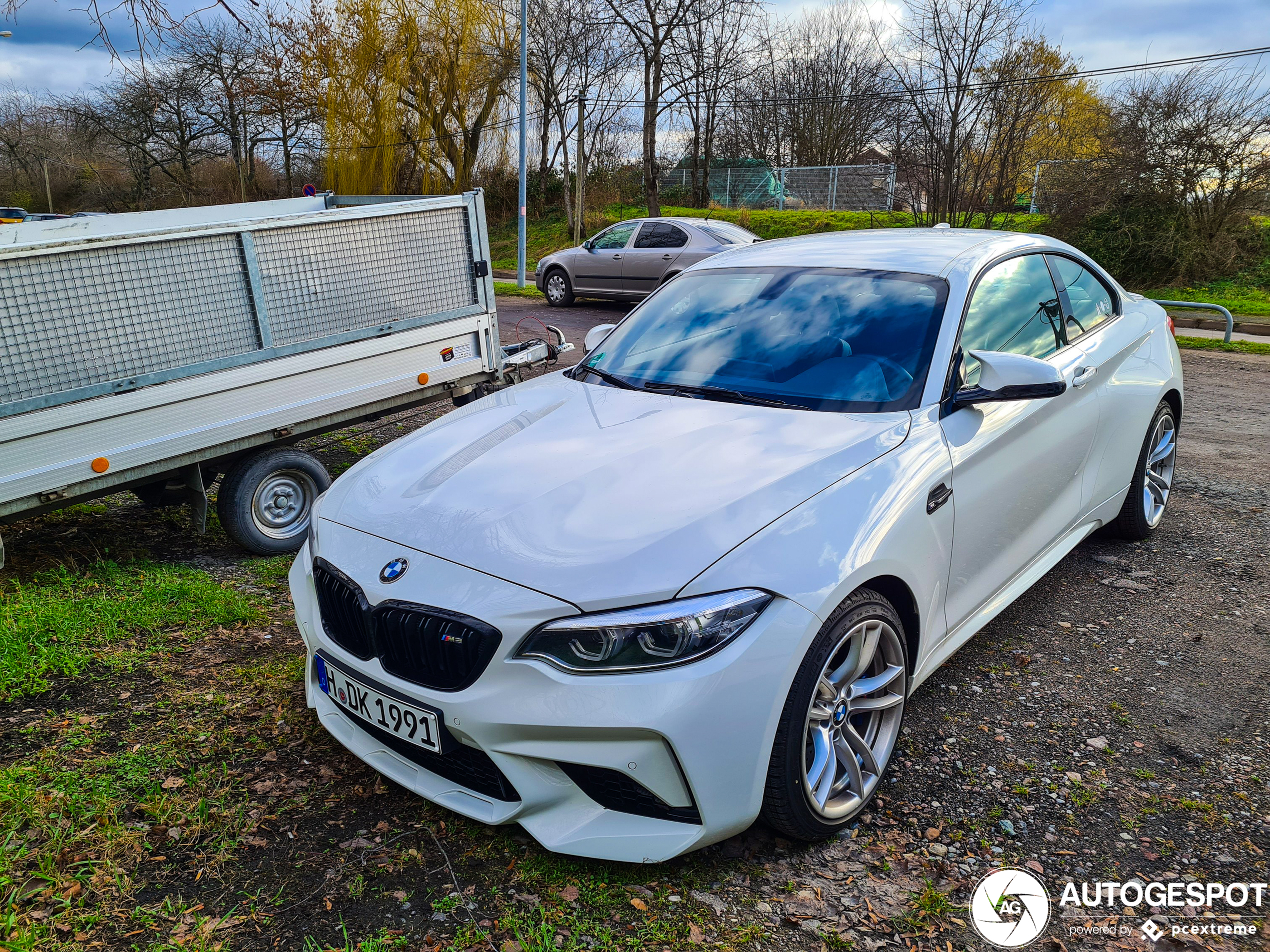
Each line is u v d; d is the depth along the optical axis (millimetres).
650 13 28938
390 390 5184
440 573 2305
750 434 2754
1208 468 6219
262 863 2354
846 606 2371
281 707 3121
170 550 4883
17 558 4730
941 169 18078
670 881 2303
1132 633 3756
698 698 2094
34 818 2486
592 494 2463
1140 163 18062
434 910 2189
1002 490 3143
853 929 2158
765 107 40969
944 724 3084
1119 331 4262
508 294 19500
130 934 2098
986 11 16828
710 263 4105
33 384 3824
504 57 28266
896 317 3211
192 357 4316
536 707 2119
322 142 31984
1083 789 2719
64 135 42000
